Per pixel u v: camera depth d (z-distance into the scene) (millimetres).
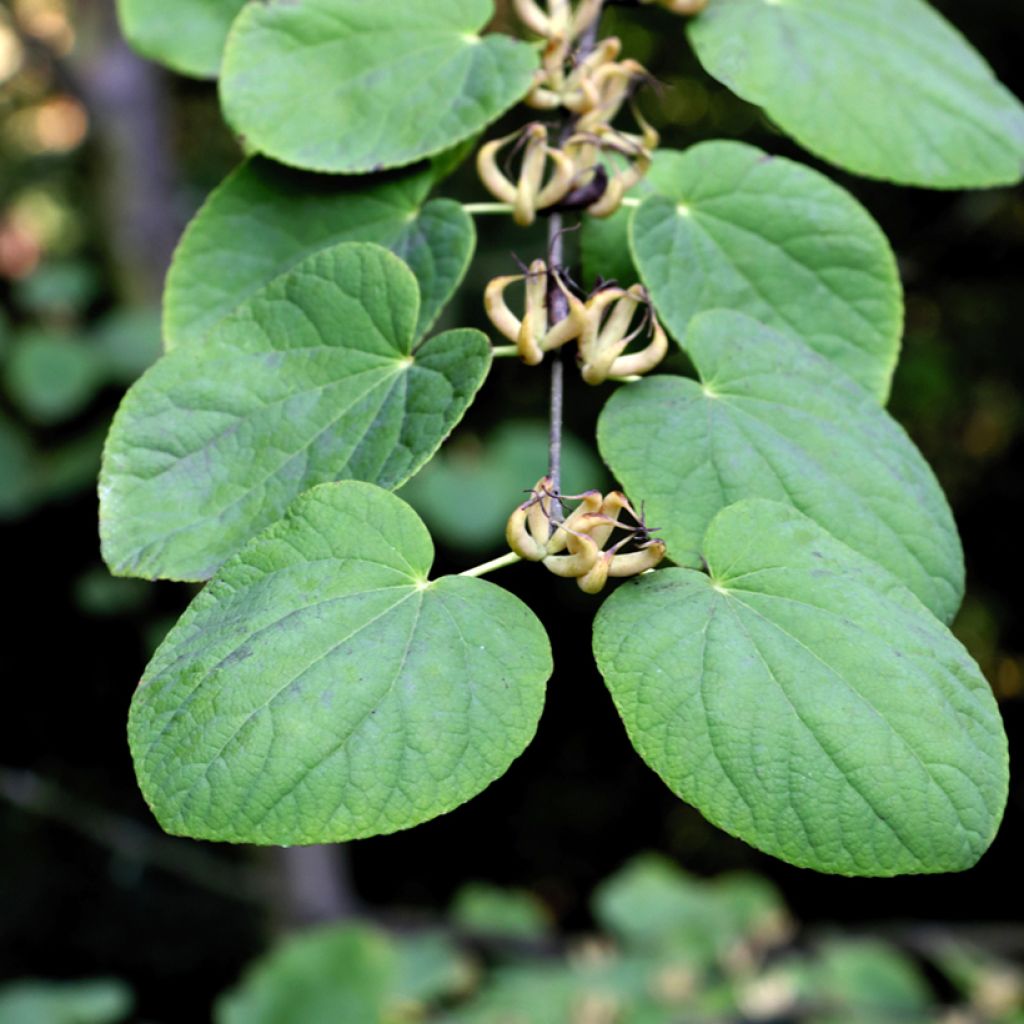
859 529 465
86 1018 1121
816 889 2227
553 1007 1150
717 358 476
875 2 528
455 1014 1173
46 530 1548
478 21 504
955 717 439
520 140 490
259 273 505
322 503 449
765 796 433
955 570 469
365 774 431
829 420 473
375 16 505
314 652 438
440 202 494
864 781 433
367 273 470
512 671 437
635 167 487
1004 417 1711
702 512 461
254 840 429
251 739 432
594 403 1485
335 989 1063
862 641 442
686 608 445
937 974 1756
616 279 501
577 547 441
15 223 1534
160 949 1928
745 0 521
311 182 504
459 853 2375
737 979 1229
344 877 1531
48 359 1263
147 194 1257
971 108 521
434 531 1181
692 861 2320
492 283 461
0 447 1315
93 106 1216
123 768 1888
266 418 469
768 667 439
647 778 2291
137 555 462
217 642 442
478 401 1501
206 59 553
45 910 1915
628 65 490
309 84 504
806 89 515
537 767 2309
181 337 504
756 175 504
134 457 468
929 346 1641
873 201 1203
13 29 1177
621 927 1298
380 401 464
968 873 2047
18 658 1726
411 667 436
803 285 502
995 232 1336
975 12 1261
